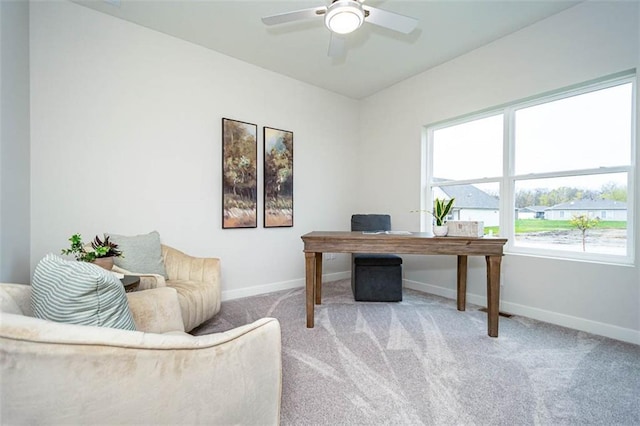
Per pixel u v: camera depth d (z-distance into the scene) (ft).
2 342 1.98
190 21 8.20
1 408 2.00
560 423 4.12
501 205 9.41
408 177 11.97
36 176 6.95
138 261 7.02
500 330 7.41
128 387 2.20
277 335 3.37
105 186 7.87
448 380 5.16
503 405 4.50
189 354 2.50
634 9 6.64
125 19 8.09
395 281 9.86
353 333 7.19
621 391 4.85
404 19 6.07
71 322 2.89
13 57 6.18
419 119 11.45
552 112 8.36
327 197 13.02
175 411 2.40
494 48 9.14
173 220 8.98
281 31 8.64
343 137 13.57
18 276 6.36
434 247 7.22
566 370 5.50
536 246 8.66
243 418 2.90
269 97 11.08
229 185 10.02
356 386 4.98
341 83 12.30
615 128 7.29
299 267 12.05
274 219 11.21
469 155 10.42
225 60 9.96
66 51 7.31
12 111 6.14
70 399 2.05
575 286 7.57
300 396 4.69
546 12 7.77
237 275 10.31
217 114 9.80
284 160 11.48
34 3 6.90
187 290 6.71
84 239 7.56
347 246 7.46
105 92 7.86
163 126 8.79
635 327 6.67
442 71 10.60
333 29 6.21
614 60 6.89
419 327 7.59
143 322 4.33
